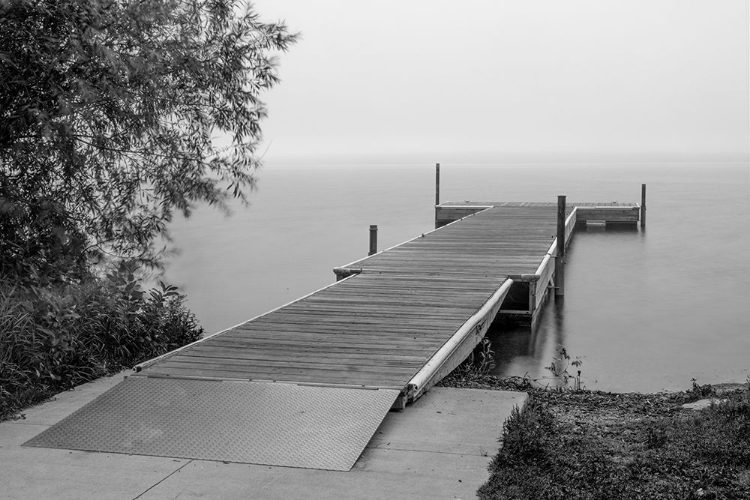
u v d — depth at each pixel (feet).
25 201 24.58
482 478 13.42
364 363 20.31
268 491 12.96
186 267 58.80
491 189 155.53
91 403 17.39
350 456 14.35
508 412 17.13
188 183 28.25
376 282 35.17
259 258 63.67
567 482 13.16
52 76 23.32
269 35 28.81
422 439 15.40
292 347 22.15
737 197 128.77
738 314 41.22
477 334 26.94
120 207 27.86
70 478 13.60
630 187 159.22
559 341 35.04
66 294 23.66
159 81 26.14
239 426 15.94
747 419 16.76
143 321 24.94
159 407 17.08
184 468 14.02
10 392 18.57
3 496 12.80
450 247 49.01
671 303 44.34
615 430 16.51
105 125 26.13
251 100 29.17
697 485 13.01
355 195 142.20
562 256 46.21
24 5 21.93
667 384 28.02
